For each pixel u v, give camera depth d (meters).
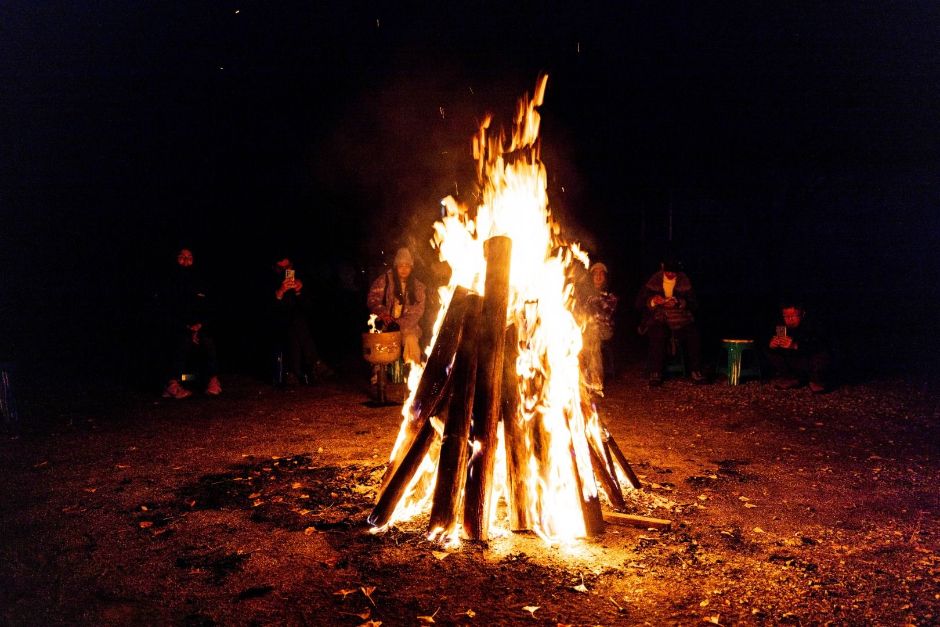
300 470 5.44
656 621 3.09
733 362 9.46
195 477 5.28
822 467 5.54
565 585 3.42
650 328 9.37
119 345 13.50
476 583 3.43
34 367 11.12
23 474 5.38
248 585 3.43
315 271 14.46
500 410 4.23
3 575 3.56
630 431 6.82
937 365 10.74
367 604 3.23
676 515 4.43
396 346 8.05
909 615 3.13
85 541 4.00
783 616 3.13
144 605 3.24
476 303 4.46
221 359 11.77
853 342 13.23
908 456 5.86
